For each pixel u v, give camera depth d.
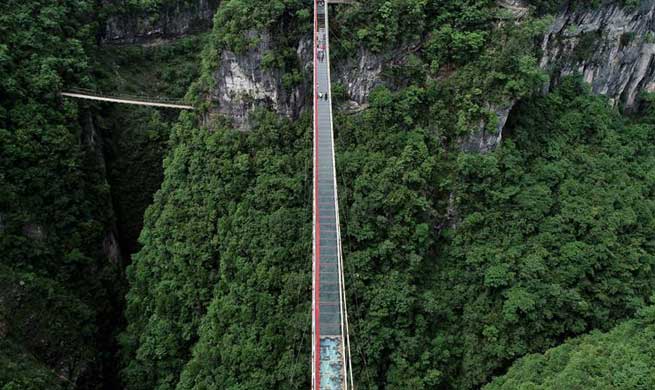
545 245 48.03
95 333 52.34
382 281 46.34
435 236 50.50
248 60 52.31
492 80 49.38
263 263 47.31
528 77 49.19
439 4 51.62
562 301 44.75
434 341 45.88
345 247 47.16
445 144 51.38
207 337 47.00
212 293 50.50
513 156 51.06
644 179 55.56
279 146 53.62
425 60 52.41
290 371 42.78
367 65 52.50
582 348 41.22
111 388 52.81
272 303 45.84
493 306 47.00
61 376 47.72
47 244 51.47
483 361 45.53
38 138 52.66
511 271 46.78
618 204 50.88
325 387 35.44
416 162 49.47
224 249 50.50
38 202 51.41
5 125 51.66
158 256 53.22
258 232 49.12
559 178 51.84
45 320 48.22
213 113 55.81
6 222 49.00
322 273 40.53
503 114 49.94
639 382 34.97
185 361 49.88
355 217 47.78
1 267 47.50
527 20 50.66
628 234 49.84
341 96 53.03
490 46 50.66
